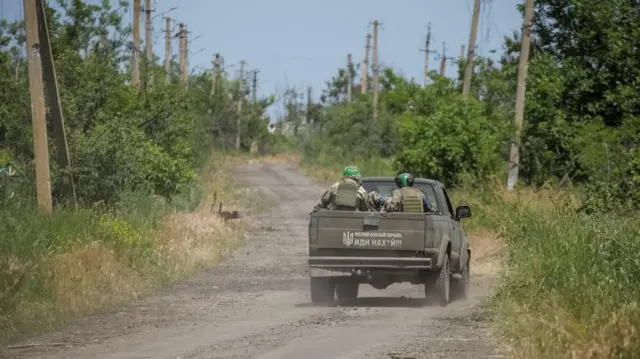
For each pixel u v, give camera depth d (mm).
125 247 53375
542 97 97188
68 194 67125
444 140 100062
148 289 49531
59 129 64750
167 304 45062
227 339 34500
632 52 93875
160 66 125625
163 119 96062
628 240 42812
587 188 69938
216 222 81125
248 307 44312
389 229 43719
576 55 98875
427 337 35031
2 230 47281
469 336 35250
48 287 41281
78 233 51375
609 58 94938
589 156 89125
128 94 89938
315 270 44594
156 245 59500
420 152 101562
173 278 54594
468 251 50969
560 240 44469
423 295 51500
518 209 72438
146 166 85062
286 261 68562
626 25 95500
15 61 83688
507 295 41469
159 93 96750
